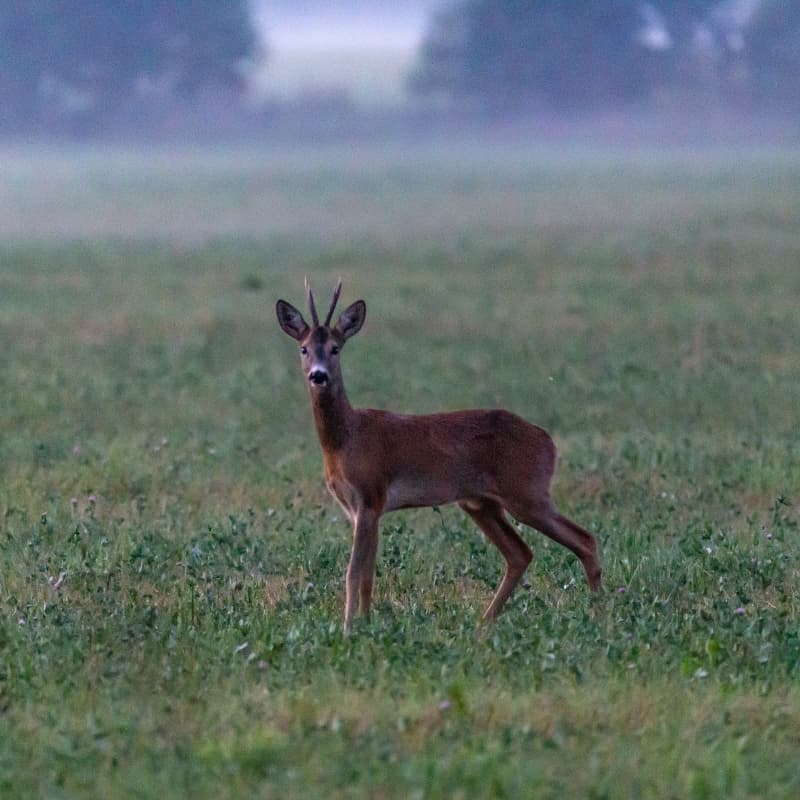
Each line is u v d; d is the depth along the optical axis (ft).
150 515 42.22
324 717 25.91
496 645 29.55
